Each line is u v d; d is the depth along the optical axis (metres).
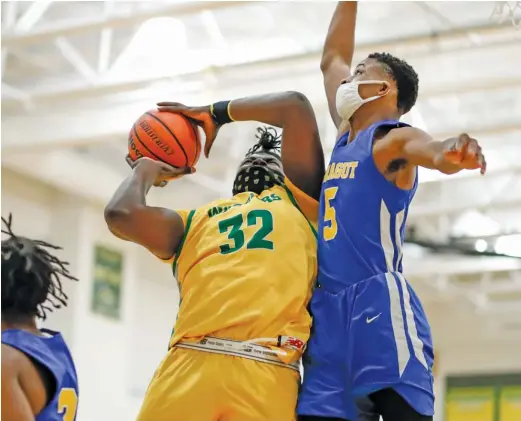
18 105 12.38
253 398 3.95
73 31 10.95
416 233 17.72
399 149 3.84
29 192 15.59
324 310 4.03
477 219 18.16
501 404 21.33
